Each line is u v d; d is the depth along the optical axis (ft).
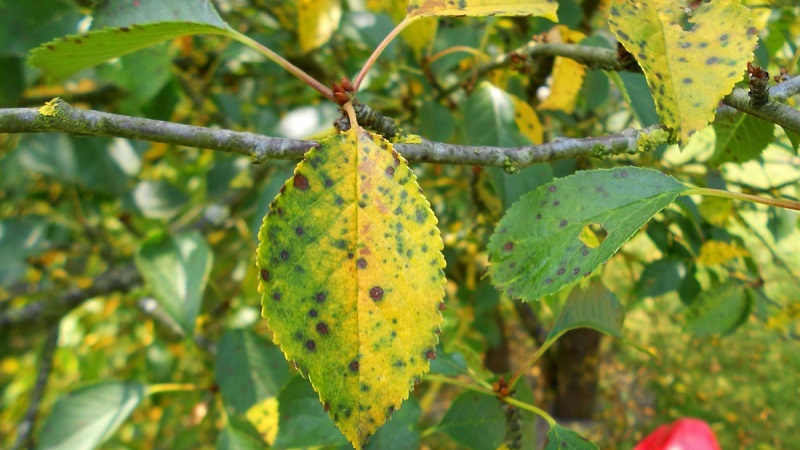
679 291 1.55
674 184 0.71
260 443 1.17
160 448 2.75
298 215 0.62
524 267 0.73
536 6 0.74
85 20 1.30
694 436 1.17
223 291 2.31
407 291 0.62
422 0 0.74
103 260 2.35
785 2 1.36
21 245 1.69
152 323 2.51
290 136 1.42
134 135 0.65
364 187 0.63
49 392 2.71
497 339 2.53
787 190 1.83
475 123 1.15
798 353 4.35
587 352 3.55
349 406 0.61
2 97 1.39
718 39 0.74
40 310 1.76
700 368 4.35
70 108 0.63
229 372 1.27
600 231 1.20
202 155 2.54
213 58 2.04
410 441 0.99
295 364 0.61
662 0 0.76
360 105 0.72
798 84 0.78
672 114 0.72
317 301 0.62
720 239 1.48
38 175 2.01
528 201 0.75
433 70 1.49
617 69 0.91
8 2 1.26
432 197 2.15
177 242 1.28
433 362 1.00
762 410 3.97
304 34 1.48
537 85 1.48
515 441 0.99
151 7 0.76
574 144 0.79
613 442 3.84
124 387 1.29
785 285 3.04
